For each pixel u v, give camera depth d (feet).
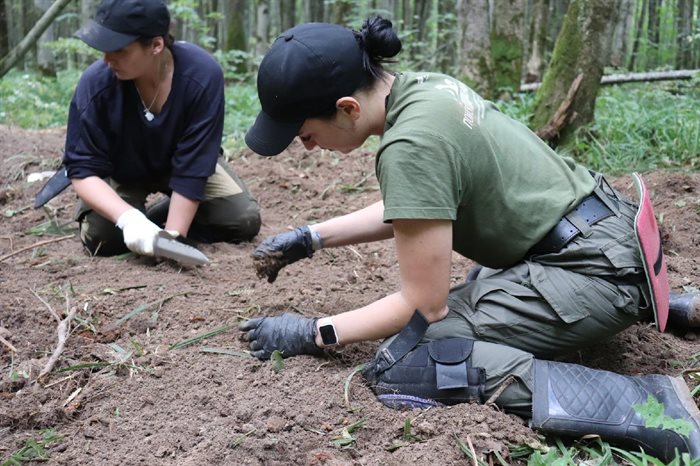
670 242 11.13
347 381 7.20
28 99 25.79
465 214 7.09
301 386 7.28
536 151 7.36
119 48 9.45
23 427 6.93
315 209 13.69
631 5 48.44
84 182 10.64
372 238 8.63
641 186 7.29
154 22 9.67
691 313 8.36
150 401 7.23
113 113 10.58
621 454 6.43
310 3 55.47
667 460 6.23
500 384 6.68
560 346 7.16
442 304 6.93
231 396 7.23
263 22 42.70
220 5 54.44
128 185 11.89
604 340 7.68
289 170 15.52
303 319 7.81
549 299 6.94
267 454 6.37
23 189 14.94
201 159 10.76
